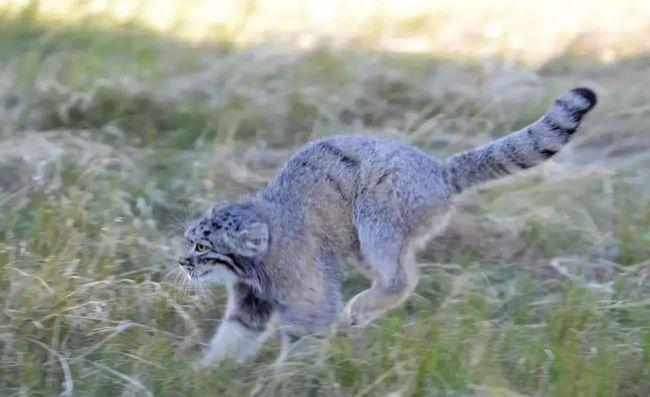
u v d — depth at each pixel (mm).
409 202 22438
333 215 22641
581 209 27234
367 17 39156
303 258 22297
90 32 36469
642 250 25812
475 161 23016
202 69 34094
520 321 23000
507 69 34312
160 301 22922
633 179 28844
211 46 36000
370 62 34344
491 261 25828
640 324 22578
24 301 22109
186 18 38625
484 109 31781
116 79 32750
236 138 30953
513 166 22922
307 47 35531
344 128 31297
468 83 33562
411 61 34969
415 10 40500
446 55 35906
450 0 42125
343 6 40781
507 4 41656
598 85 33500
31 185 27250
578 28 38625
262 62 33906
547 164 28688
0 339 21406
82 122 31484
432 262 25625
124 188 27719
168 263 24484
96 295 22828
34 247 24391
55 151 28609
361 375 20438
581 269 25281
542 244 26234
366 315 22531
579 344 21328
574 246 26266
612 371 20281
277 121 31516
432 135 30594
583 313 22375
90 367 20953
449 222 25125
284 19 39219
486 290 23969
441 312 22391
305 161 22891
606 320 22516
